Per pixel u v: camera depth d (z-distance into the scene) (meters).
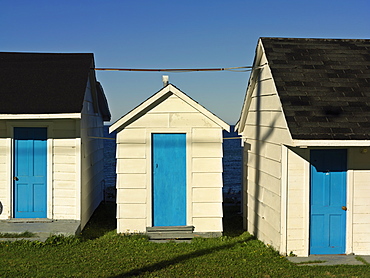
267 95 10.34
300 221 9.32
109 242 10.27
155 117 10.94
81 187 11.69
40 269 8.13
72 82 12.05
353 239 9.53
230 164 47.56
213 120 10.93
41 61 12.93
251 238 11.19
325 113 8.91
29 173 11.66
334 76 9.85
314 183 9.44
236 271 8.21
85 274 7.90
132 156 10.91
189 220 10.99
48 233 10.40
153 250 9.67
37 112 10.88
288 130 8.55
